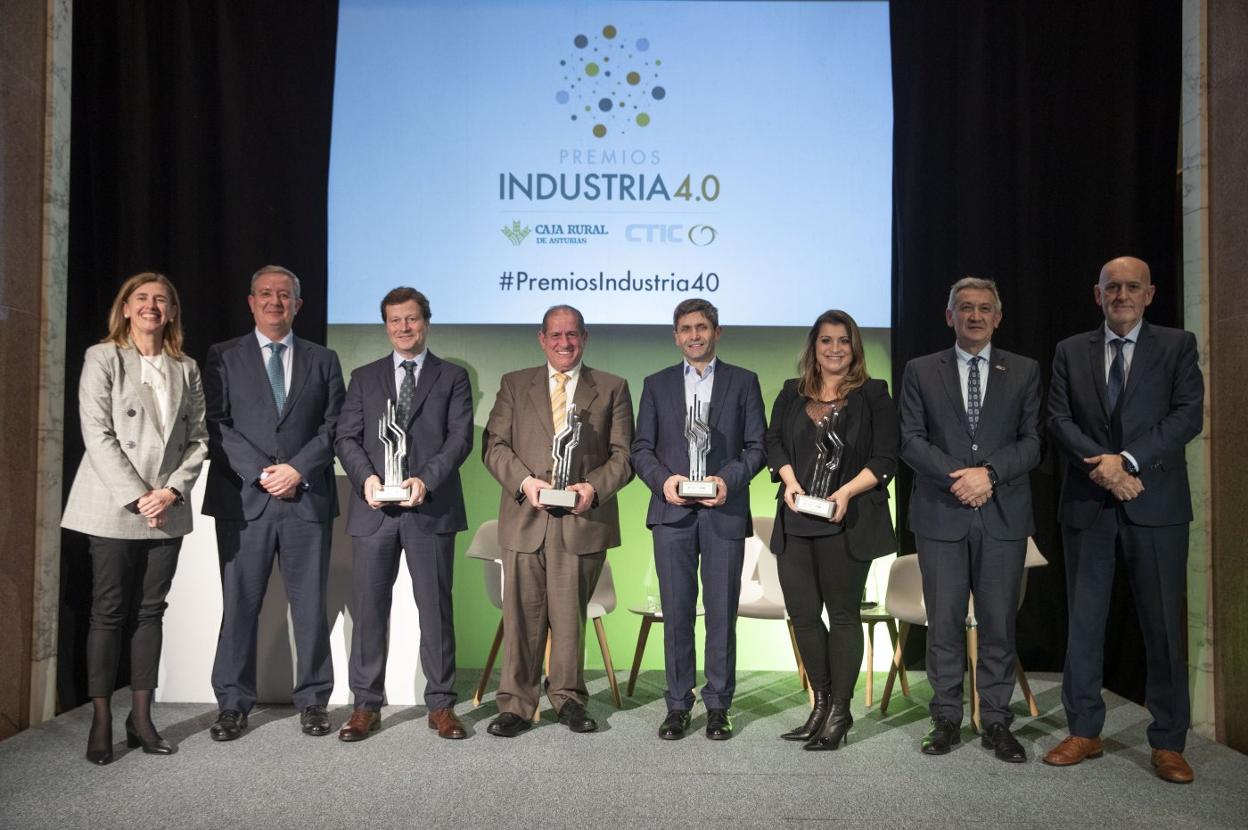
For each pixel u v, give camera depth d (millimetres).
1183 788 2912
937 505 3262
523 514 3463
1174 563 3074
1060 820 2635
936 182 4488
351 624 3848
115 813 2650
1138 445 3035
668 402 3502
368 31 4570
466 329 4578
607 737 3400
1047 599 4430
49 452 3742
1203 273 3680
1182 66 3828
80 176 4137
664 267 4586
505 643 3482
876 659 4578
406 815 2635
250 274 4430
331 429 3523
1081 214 4387
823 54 4582
